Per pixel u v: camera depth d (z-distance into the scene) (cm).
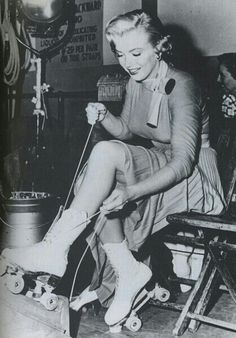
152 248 300
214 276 261
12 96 406
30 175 380
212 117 318
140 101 287
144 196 265
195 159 277
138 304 268
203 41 337
